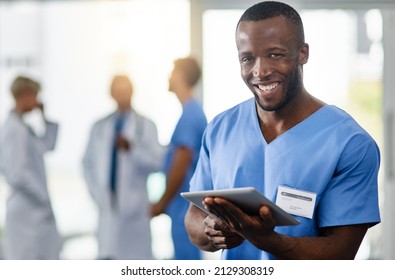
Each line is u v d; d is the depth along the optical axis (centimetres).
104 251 493
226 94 489
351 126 204
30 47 801
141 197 491
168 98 708
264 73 195
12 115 496
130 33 743
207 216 210
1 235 646
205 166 226
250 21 197
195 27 517
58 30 800
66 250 672
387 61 535
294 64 197
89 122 803
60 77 802
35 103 505
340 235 202
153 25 714
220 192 181
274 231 189
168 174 418
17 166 488
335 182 202
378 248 532
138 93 713
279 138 208
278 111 209
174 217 418
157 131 494
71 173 793
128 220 490
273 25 195
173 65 425
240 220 184
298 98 208
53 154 789
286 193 203
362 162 200
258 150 211
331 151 202
